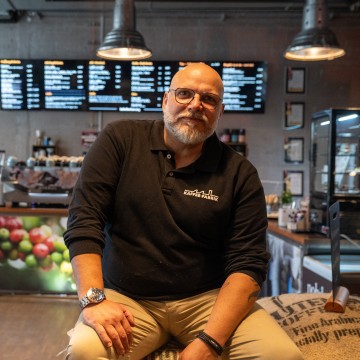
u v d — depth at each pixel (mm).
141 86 5461
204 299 1538
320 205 3074
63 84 5469
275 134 5660
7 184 3984
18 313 3639
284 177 5672
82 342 1267
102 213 1541
